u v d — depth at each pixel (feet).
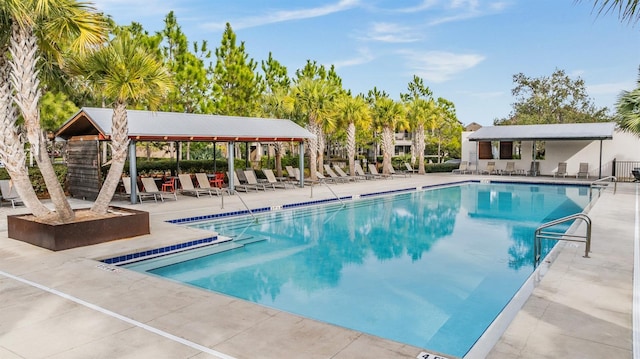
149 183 47.60
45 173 25.18
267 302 19.84
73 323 14.17
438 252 28.99
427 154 147.43
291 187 63.77
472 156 100.32
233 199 49.24
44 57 33.12
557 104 144.25
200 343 12.69
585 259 22.06
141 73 27.20
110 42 27.50
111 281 18.66
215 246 28.89
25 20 22.85
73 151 50.75
